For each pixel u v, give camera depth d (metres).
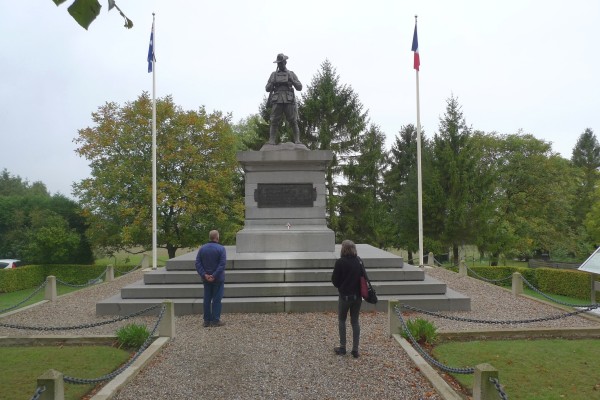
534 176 39.12
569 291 20.45
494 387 5.21
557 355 8.09
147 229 30.23
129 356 8.19
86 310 12.91
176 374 7.08
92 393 6.54
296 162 15.45
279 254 14.43
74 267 30.53
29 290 27.80
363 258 13.55
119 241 31.41
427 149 40.66
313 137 39.66
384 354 8.00
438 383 6.42
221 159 32.59
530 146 39.91
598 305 9.37
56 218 32.03
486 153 41.25
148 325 10.67
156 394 6.30
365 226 38.66
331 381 6.74
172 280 12.88
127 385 6.63
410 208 36.41
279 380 6.79
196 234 32.00
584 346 8.69
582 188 54.72
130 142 30.70
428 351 8.27
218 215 31.78
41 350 8.54
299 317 11.09
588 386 6.66
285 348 8.44
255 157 15.24
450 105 36.41
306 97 40.41
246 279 12.74
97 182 30.48
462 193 33.06
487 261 43.56
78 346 8.84
